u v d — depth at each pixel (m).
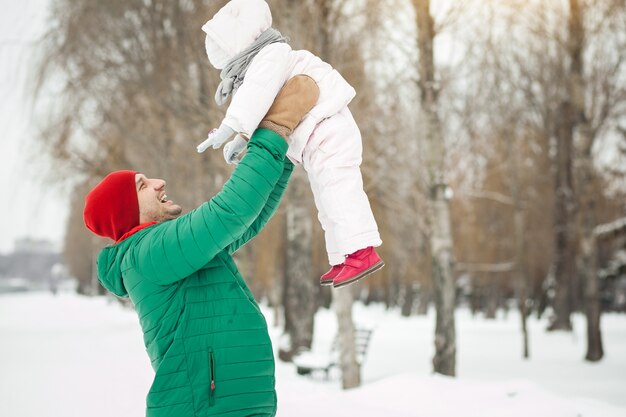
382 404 7.64
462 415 7.00
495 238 32.34
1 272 148.88
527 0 18.28
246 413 2.27
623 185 26.55
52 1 17.97
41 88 18.62
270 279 29.09
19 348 15.45
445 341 12.02
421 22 12.19
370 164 16.25
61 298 77.38
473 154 28.80
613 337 24.95
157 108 18.30
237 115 2.20
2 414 7.36
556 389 12.88
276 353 17.22
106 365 11.77
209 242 2.22
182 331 2.26
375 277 33.62
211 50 2.45
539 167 28.38
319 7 13.02
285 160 2.61
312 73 2.38
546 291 40.22
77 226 31.05
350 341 11.45
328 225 2.42
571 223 26.09
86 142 20.41
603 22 17.81
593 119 19.22
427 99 12.39
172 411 2.21
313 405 7.09
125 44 17.23
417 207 17.14
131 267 2.34
